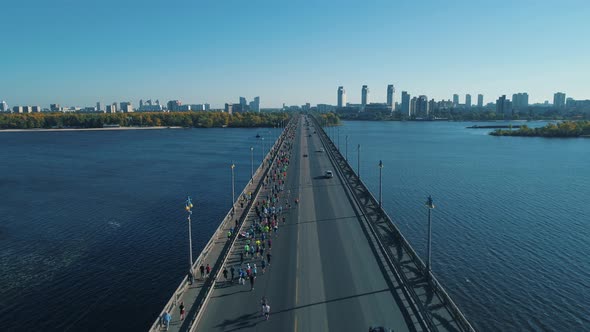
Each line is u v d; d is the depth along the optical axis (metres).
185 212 92.44
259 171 114.50
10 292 55.69
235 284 45.56
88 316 50.31
